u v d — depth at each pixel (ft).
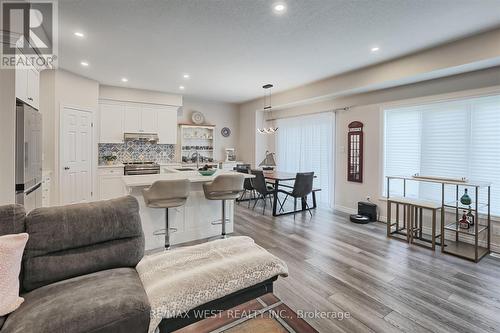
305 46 11.53
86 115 16.81
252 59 13.21
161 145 22.68
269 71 15.17
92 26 9.72
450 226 11.63
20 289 5.08
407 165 14.58
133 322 4.36
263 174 17.65
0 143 7.96
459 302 7.41
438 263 9.90
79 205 6.11
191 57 12.98
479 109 11.79
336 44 11.32
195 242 11.98
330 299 7.53
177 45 11.51
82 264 5.57
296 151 21.71
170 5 8.35
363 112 16.48
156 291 4.89
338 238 12.65
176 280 5.13
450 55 11.02
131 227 6.28
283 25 9.68
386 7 8.41
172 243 11.60
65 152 15.49
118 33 10.32
